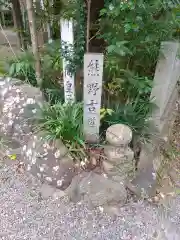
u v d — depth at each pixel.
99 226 1.79
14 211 1.87
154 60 2.24
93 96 1.86
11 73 2.51
